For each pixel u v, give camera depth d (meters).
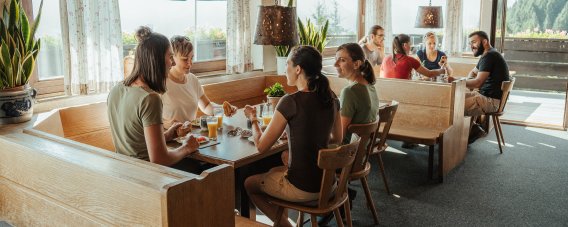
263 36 3.85
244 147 2.74
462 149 4.85
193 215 1.71
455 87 4.39
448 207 3.72
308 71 2.48
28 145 2.21
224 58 5.09
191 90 3.38
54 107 3.36
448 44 7.08
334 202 2.65
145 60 2.30
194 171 2.91
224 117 3.54
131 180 1.73
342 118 3.07
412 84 4.61
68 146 2.21
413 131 4.50
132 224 1.76
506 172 4.57
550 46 9.09
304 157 2.53
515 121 6.71
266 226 2.50
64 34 3.34
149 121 2.25
